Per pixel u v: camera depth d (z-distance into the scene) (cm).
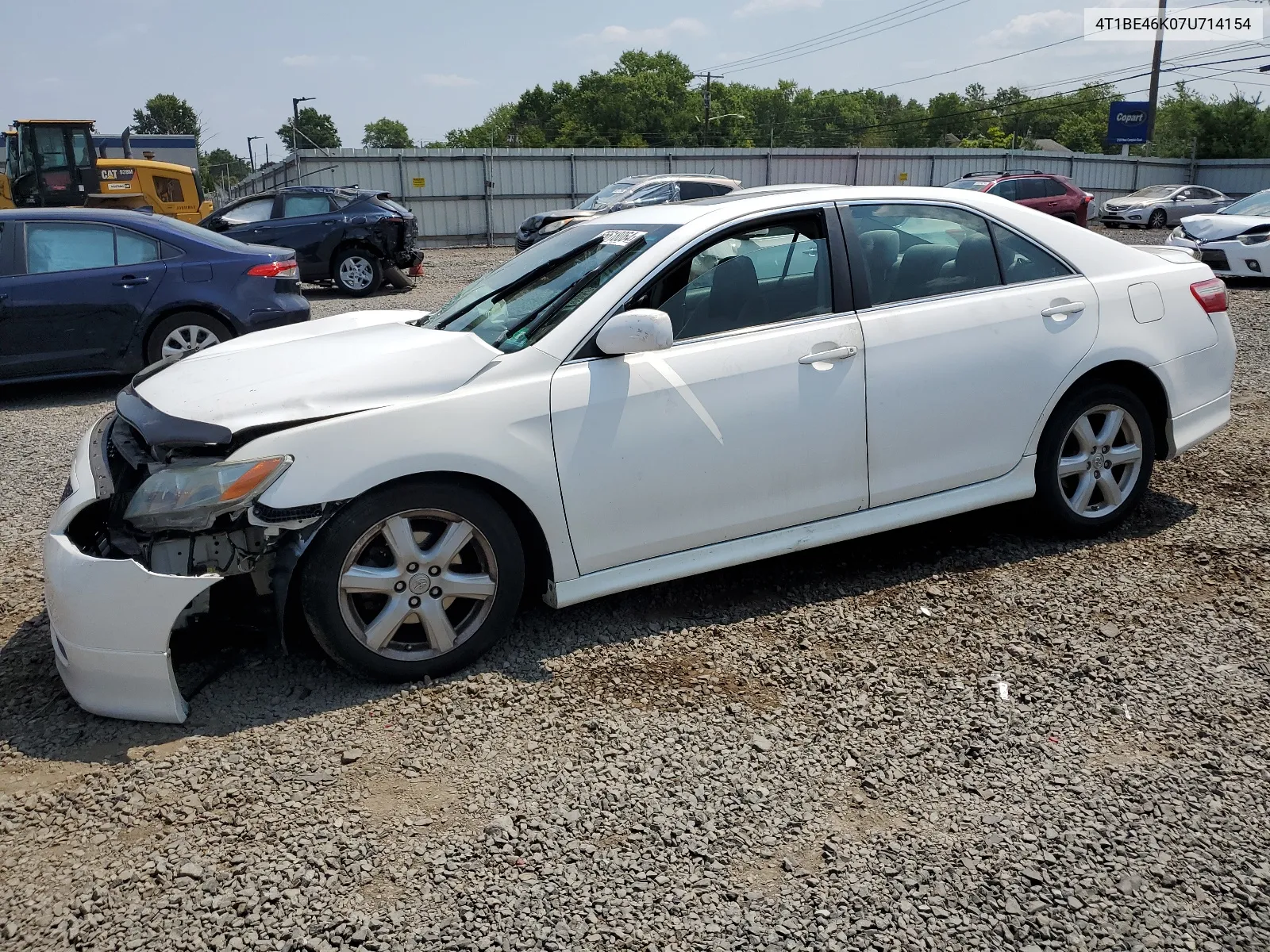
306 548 313
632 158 3353
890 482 394
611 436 345
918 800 267
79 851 254
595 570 355
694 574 376
